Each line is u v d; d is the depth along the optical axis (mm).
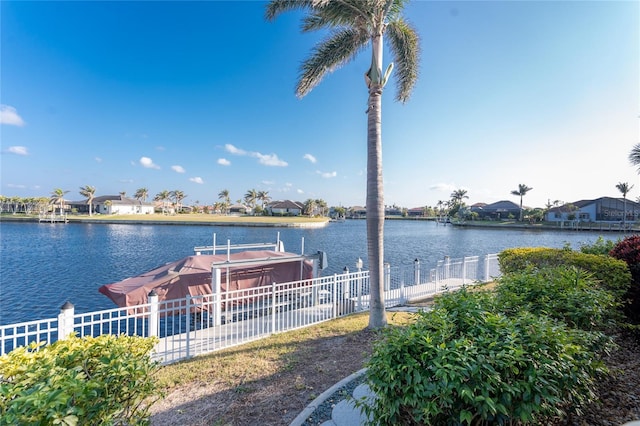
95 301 13922
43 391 1688
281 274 10320
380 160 6605
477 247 33875
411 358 1957
